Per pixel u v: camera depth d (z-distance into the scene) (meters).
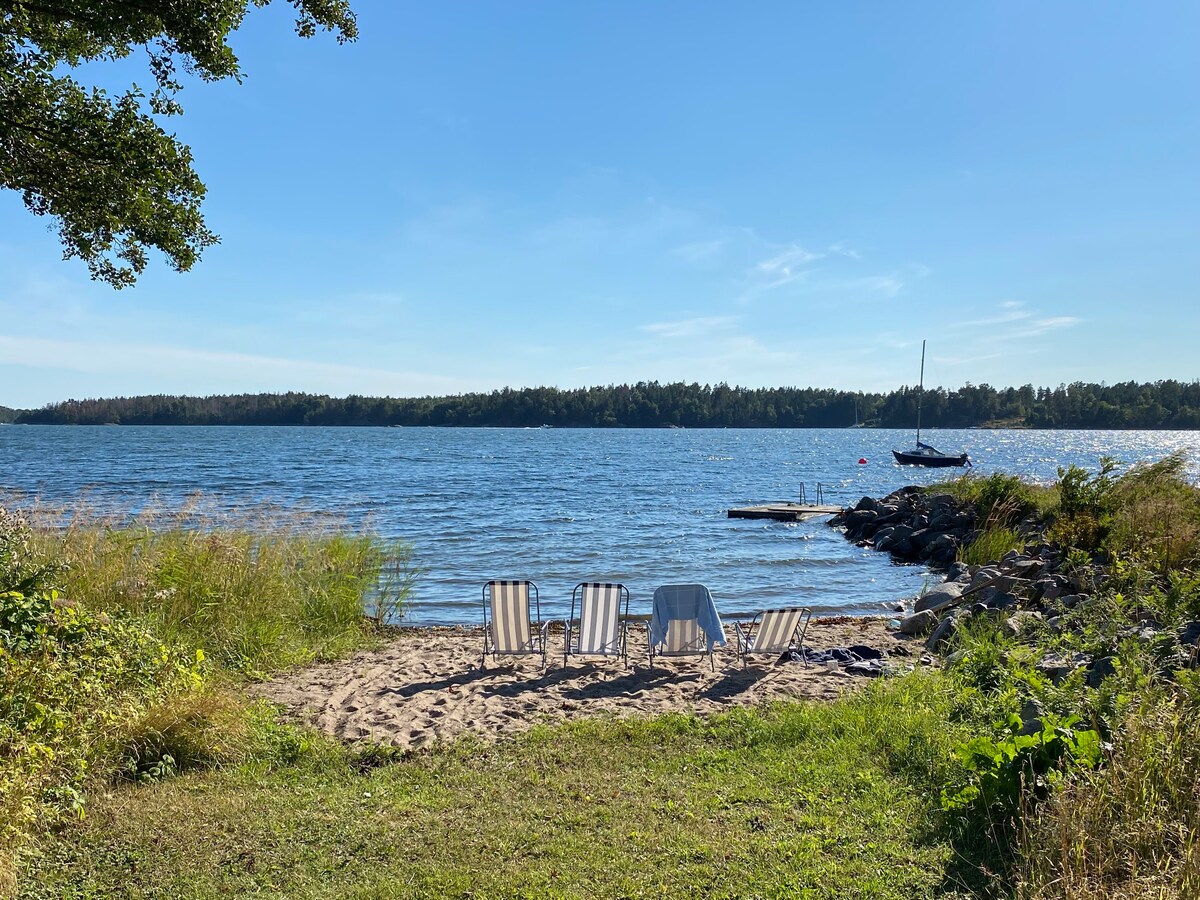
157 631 8.48
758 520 29.28
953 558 19.58
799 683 8.44
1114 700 5.31
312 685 8.47
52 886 4.21
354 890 4.20
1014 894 3.95
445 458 70.62
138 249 9.60
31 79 8.10
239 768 5.91
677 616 9.04
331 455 72.19
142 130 8.71
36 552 8.49
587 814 5.10
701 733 6.72
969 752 5.03
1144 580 9.46
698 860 4.48
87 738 5.43
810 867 4.37
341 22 9.22
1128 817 3.98
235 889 4.22
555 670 9.21
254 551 11.57
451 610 14.16
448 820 5.02
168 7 7.94
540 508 32.50
